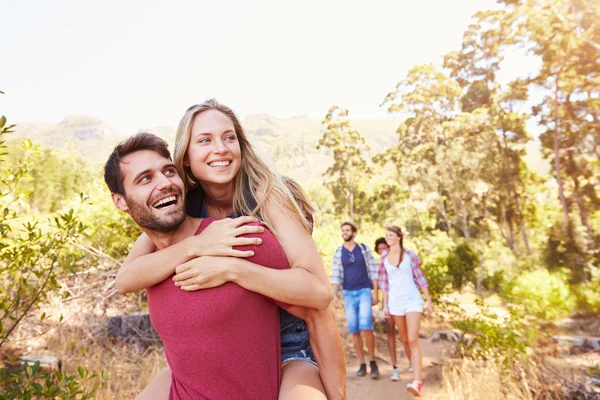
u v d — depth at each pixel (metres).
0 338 2.93
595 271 13.32
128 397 4.11
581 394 4.36
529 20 20.75
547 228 16.78
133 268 1.49
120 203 1.50
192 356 1.38
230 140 1.73
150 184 1.45
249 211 1.70
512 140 26.06
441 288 9.98
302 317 1.57
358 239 17.59
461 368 5.52
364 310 6.40
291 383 1.49
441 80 33.19
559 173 20.31
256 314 1.41
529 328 5.79
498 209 25.95
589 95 19.83
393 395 5.54
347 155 43.94
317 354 1.59
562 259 14.95
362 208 42.38
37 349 4.71
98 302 5.89
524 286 9.66
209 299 1.36
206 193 1.90
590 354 6.37
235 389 1.39
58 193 53.00
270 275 1.41
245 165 1.78
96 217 6.28
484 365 5.45
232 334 1.37
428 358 7.00
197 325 1.37
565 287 9.70
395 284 5.84
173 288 1.42
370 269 6.61
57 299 5.39
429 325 9.30
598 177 19.48
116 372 4.59
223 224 1.49
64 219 3.12
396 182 40.72
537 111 21.34
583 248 14.71
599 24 18.42
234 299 1.37
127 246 6.40
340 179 43.81
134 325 5.80
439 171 29.31
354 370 6.71
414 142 35.28
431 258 15.79
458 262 17.38
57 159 55.91
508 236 24.42
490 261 17.94
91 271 5.77
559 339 7.32
